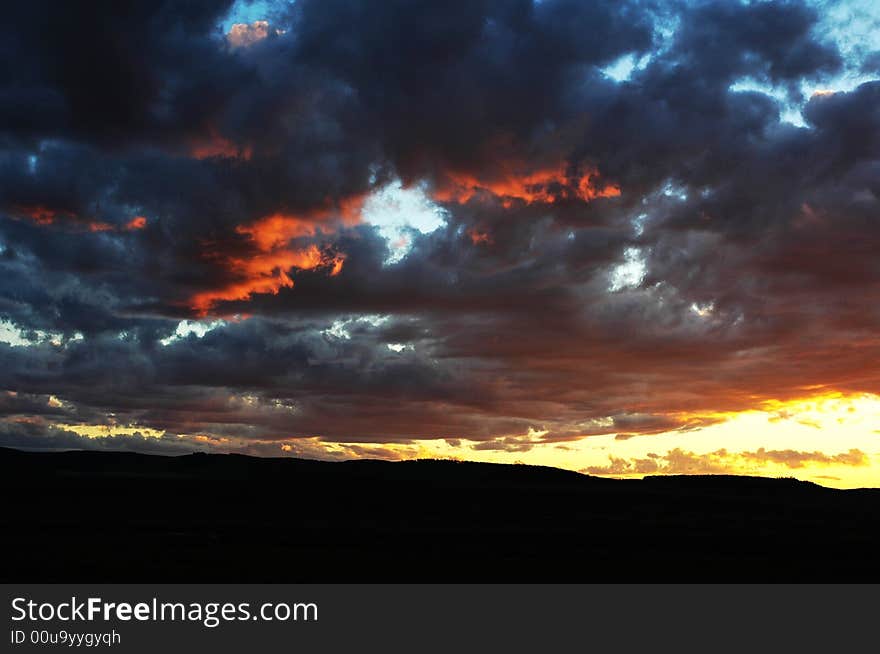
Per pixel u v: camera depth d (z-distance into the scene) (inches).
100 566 2000.5
